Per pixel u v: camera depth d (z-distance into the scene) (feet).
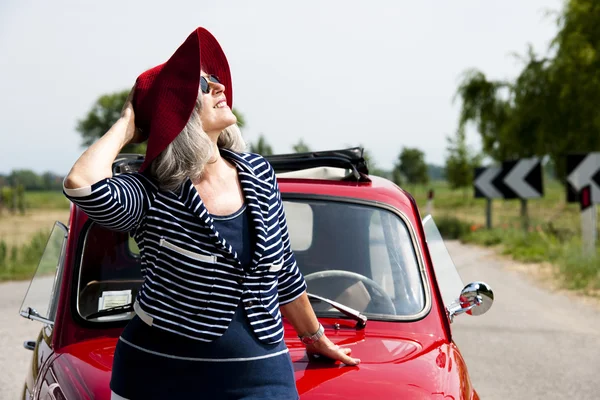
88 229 11.55
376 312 11.00
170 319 7.04
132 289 11.58
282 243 7.70
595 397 19.43
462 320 29.78
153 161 7.07
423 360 9.62
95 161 6.86
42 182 321.73
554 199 166.91
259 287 7.32
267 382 7.23
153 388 7.10
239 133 7.86
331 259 11.87
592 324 28.84
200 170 7.04
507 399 19.26
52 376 9.73
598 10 79.77
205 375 7.07
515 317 30.27
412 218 12.10
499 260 51.24
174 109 7.00
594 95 77.56
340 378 8.80
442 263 13.44
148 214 7.02
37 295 12.82
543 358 23.62
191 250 6.97
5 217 138.41
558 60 80.33
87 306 11.08
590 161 49.44
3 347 25.13
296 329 8.99
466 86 92.07
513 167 75.05
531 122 82.38
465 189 172.45
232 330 7.11
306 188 12.38
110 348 10.02
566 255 46.91
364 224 12.01
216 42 7.84
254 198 7.36
